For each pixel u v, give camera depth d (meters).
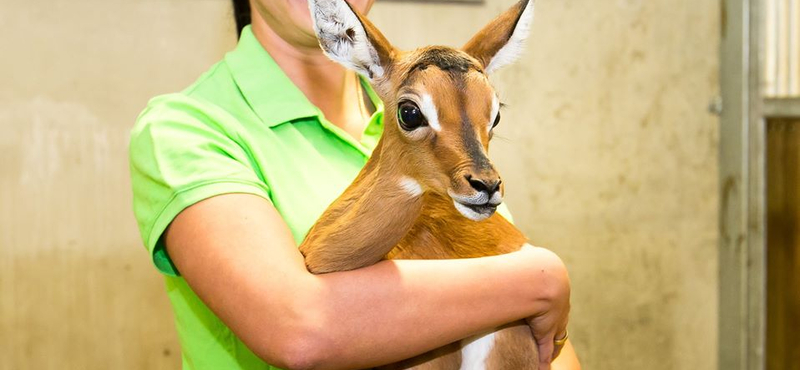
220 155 1.34
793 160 3.60
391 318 1.18
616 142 3.75
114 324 3.11
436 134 1.18
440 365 1.32
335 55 1.30
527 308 1.28
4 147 2.92
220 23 3.15
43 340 3.02
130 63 3.05
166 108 1.42
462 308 1.22
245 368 1.46
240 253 1.20
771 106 3.67
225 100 1.50
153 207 1.31
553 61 3.60
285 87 1.52
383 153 1.25
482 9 3.44
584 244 3.76
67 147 3.00
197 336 1.49
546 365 1.41
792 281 3.65
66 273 3.04
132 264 3.12
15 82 2.91
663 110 3.80
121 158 3.07
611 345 3.85
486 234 1.40
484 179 1.13
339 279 1.19
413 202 1.23
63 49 2.96
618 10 3.68
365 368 1.30
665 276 3.90
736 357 3.92
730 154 3.87
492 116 1.21
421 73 1.20
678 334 3.95
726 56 3.83
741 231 3.86
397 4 3.32
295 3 1.51
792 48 3.56
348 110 1.74
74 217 3.03
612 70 3.70
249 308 1.17
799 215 3.58
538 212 3.66
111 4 3.01
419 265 1.24
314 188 1.44
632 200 3.81
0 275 2.95
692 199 3.90
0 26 2.88
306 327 1.14
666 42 3.77
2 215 2.94
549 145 3.64
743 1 3.73
